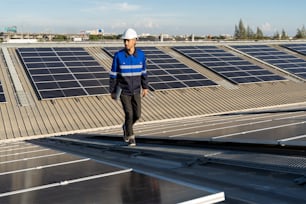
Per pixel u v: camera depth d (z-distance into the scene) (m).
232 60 35.44
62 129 19.62
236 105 24.92
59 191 4.13
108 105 23.03
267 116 11.48
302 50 42.97
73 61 30.12
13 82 25.19
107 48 34.78
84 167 5.57
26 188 4.38
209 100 25.47
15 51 31.70
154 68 30.23
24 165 6.49
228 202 4.38
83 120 20.89
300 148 6.42
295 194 4.48
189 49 37.62
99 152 9.01
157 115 22.25
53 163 6.32
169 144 8.76
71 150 10.13
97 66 29.64
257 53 39.50
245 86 29.05
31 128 19.53
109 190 4.07
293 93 28.55
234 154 6.52
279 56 39.19
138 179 4.52
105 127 20.06
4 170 6.03
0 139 18.05
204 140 7.28
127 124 8.56
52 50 32.56
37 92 23.78
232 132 7.79
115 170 5.14
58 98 23.11
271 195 4.53
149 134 9.35
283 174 5.23
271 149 6.70
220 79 30.23
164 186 4.14
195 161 6.49
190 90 26.88
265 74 32.22
